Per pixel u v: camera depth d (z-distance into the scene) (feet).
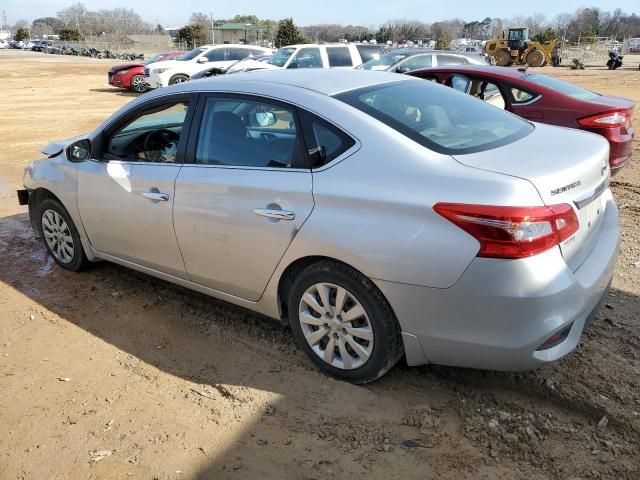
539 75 24.35
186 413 10.40
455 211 8.79
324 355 11.05
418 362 9.98
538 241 8.55
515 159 9.54
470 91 24.07
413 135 10.00
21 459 9.45
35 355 12.46
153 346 12.66
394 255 9.32
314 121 10.57
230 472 9.00
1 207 22.77
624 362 11.18
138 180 13.05
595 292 9.61
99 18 447.83
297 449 9.42
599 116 21.11
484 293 8.76
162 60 70.23
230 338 12.84
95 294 15.16
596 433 9.47
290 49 54.08
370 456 9.20
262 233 10.89
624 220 19.52
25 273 16.55
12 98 62.34
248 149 11.41
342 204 9.83
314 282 10.61
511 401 10.31
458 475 8.76
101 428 10.10
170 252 12.88
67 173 15.02
